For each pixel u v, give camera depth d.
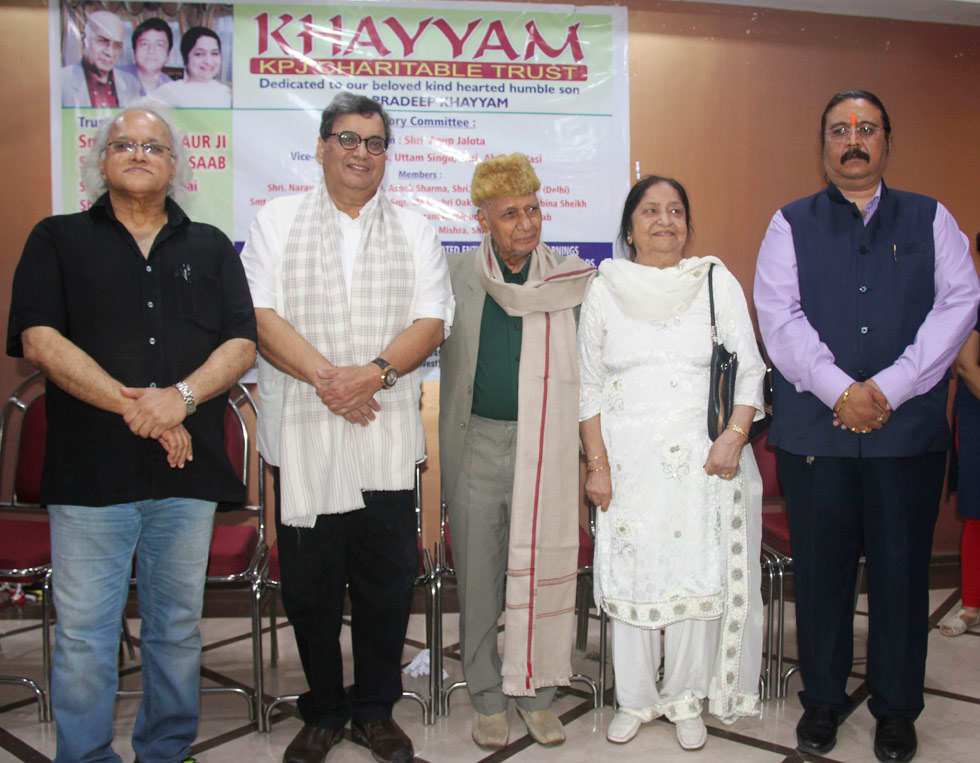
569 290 1.93
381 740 1.84
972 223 3.11
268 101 2.72
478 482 1.92
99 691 1.57
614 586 1.90
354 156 1.75
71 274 1.54
